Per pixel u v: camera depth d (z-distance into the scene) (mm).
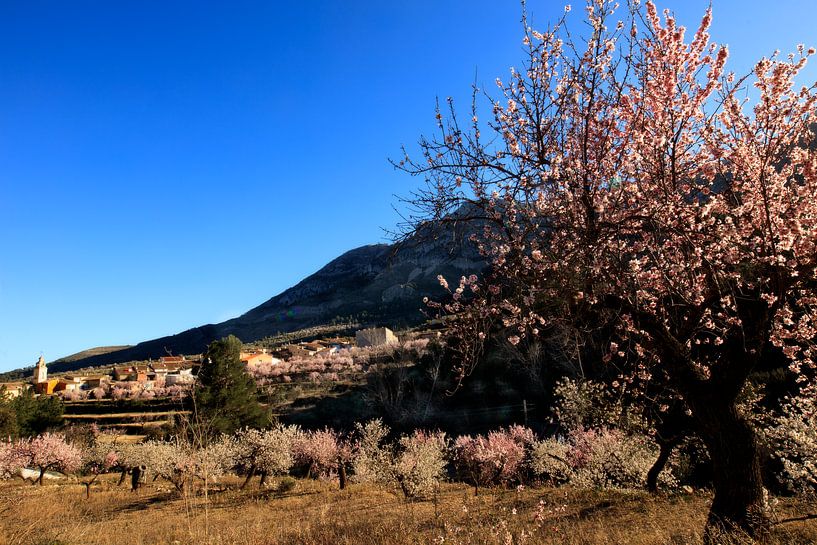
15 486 30703
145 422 51812
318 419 48844
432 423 42094
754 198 7066
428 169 6578
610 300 7117
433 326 69875
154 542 12445
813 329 8016
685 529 8219
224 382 44000
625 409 13719
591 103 6141
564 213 6449
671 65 6508
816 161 6805
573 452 20062
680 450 15945
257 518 15688
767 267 7305
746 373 7375
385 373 53250
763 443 12992
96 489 28281
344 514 15242
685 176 7254
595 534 8484
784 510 9930
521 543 7551
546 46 6645
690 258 7094
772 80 6578
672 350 7500
